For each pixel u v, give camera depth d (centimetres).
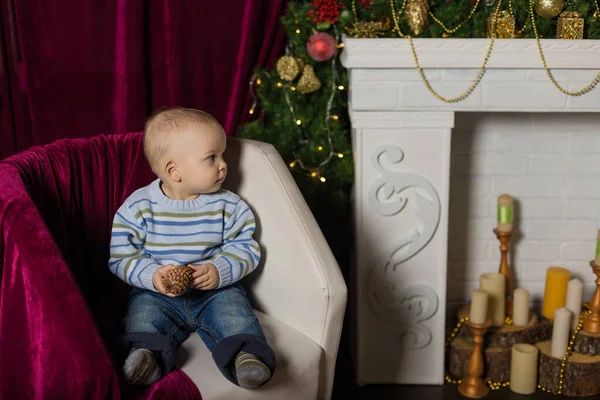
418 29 193
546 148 233
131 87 210
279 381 144
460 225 242
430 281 211
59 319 120
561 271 222
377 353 216
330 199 215
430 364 217
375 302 212
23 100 209
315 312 155
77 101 211
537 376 213
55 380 120
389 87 194
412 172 202
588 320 213
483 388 210
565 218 240
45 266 123
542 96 193
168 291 148
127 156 176
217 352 139
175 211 162
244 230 166
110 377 120
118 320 165
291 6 210
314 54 204
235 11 213
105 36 207
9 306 124
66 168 162
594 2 194
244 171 172
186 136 154
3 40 202
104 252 171
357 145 200
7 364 124
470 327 218
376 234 207
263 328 159
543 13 191
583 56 188
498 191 238
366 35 195
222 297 158
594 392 208
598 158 233
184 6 211
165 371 137
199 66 217
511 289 231
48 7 202
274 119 221
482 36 196
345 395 213
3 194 130
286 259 162
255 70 219
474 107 195
